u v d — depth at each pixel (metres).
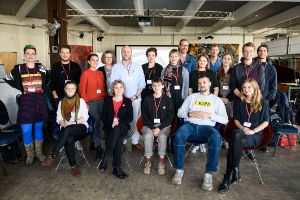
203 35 12.69
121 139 3.04
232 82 3.53
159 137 3.06
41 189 2.73
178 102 3.55
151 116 3.24
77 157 3.67
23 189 2.73
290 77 8.63
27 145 3.36
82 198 2.55
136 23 12.53
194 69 3.89
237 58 13.59
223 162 3.49
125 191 2.69
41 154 3.50
